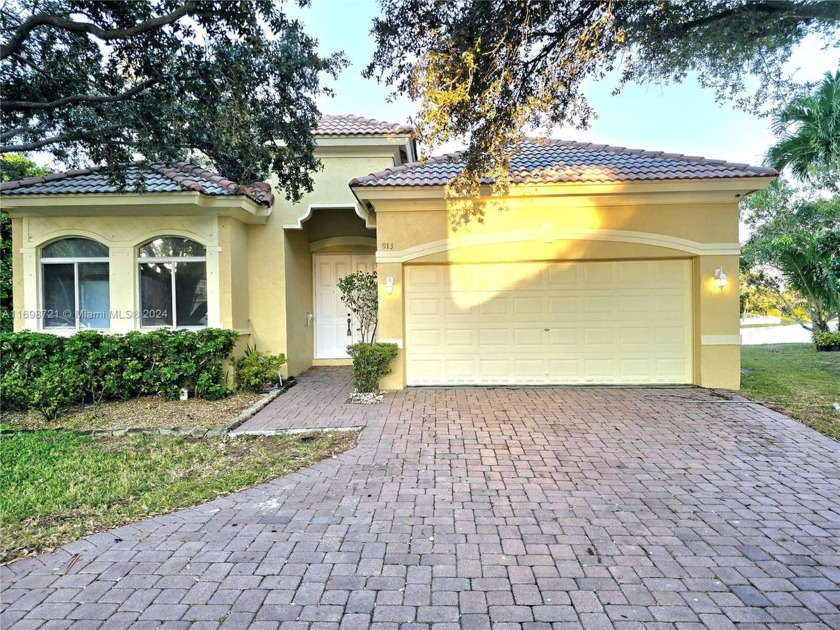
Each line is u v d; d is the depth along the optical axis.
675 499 4.89
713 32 7.10
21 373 9.11
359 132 11.77
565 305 10.33
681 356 10.23
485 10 6.24
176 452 6.52
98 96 7.78
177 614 3.17
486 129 7.05
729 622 3.06
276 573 3.63
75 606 3.26
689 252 9.91
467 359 10.47
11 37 7.02
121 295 10.41
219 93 7.49
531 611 3.18
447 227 10.21
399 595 3.36
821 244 13.44
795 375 11.37
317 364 13.94
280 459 6.18
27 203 9.73
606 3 5.96
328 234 13.67
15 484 5.41
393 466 5.86
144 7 6.92
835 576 3.55
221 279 10.57
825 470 5.66
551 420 7.79
